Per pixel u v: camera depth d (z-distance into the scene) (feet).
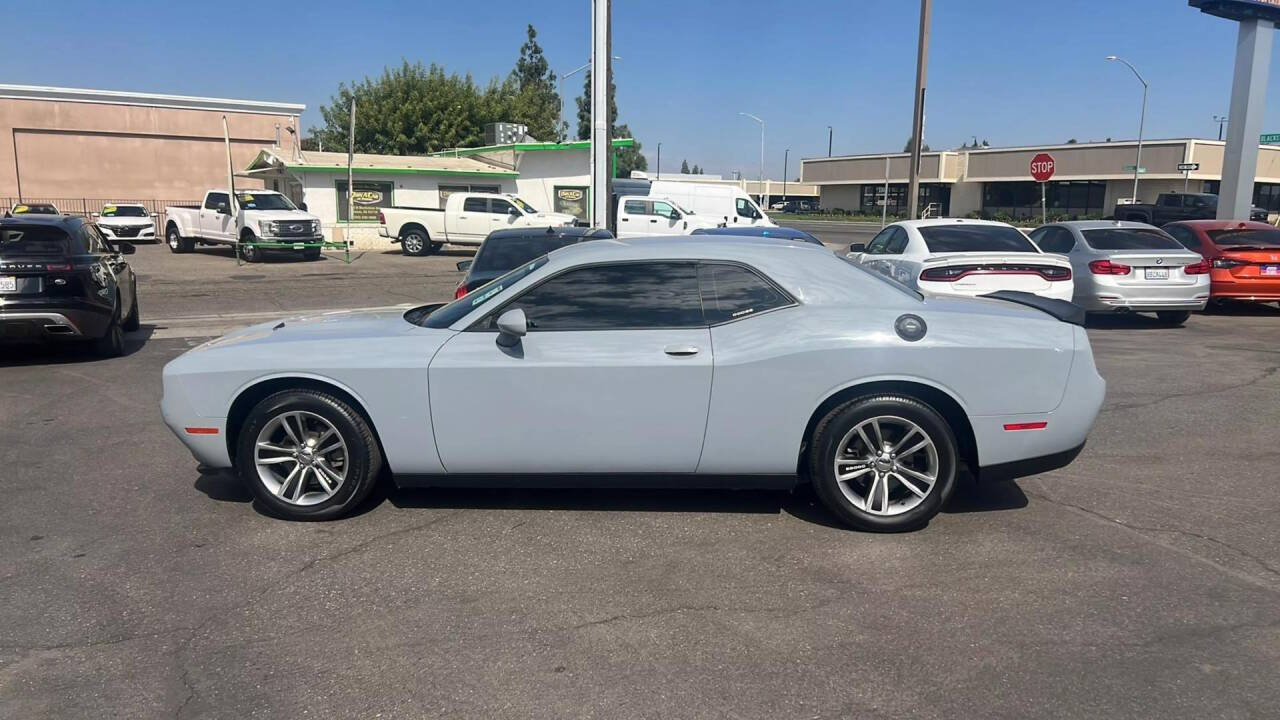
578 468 15.60
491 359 15.29
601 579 13.83
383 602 13.08
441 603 13.04
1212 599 13.07
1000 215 188.85
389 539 15.40
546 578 13.87
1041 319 15.76
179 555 14.78
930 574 13.96
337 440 16.03
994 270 32.89
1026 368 15.12
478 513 16.58
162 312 48.29
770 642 11.89
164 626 12.39
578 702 10.52
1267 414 24.23
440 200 102.99
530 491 17.67
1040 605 12.91
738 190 90.38
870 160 222.28
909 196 62.23
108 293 32.12
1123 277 39.83
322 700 10.59
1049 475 18.95
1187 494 17.74
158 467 19.65
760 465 15.46
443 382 15.34
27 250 30.19
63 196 131.23
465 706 10.44
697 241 16.52
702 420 15.20
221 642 11.94
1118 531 15.72
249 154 141.69
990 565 14.28
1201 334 39.45
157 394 27.12
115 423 23.57
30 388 27.94
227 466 16.34
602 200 75.25
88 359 33.30
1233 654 11.51
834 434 15.21
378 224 98.94
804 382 15.02
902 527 15.52
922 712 10.30
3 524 16.20
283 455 16.10
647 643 11.87
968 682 10.91
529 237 33.06
